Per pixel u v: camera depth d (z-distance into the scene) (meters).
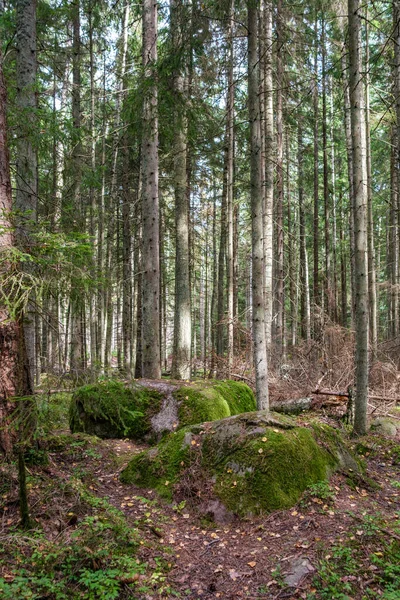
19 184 6.67
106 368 4.79
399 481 5.53
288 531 4.07
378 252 21.50
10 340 4.23
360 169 7.16
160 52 8.72
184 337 11.84
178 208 11.88
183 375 11.72
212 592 3.39
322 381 10.16
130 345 14.38
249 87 6.76
